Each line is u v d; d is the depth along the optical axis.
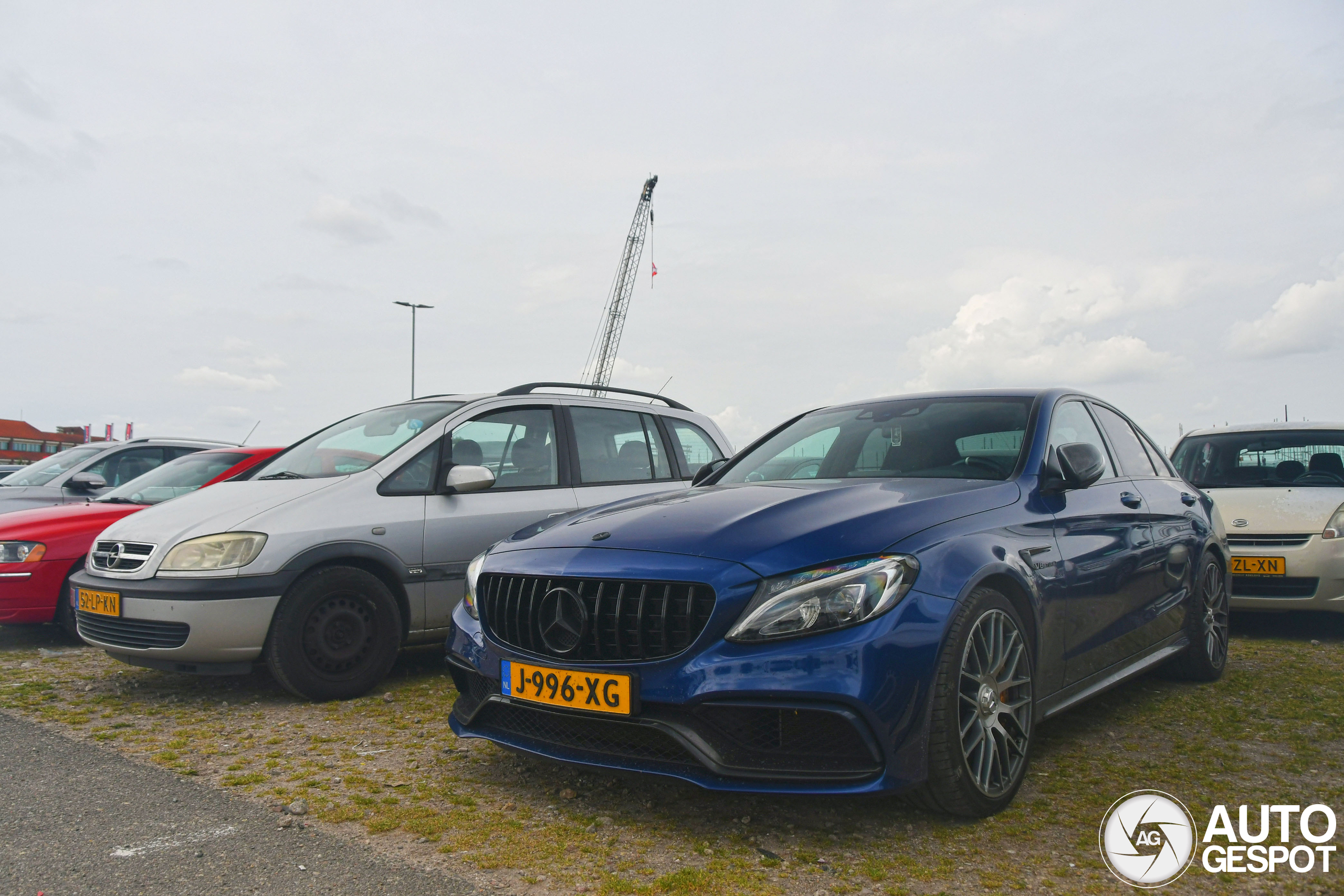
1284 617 6.74
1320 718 3.86
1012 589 2.94
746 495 3.26
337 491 4.60
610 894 2.28
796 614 2.50
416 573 4.67
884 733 2.45
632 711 2.62
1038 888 2.30
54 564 5.82
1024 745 2.88
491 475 4.74
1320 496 5.98
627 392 6.00
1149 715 3.92
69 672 5.13
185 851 2.53
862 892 2.28
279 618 4.25
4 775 3.22
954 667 2.59
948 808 2.64
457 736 3.74
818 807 2.86
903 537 2.70
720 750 2.53
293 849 2.55
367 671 4.48
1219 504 6.20
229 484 5.00
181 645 4.14
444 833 2.67
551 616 2.86
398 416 5.35
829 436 4.06
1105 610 3.50
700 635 2.57
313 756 3.48
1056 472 3.45
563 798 2.98
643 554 2.77
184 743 3.65
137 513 4.80
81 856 2.50
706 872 2.39
